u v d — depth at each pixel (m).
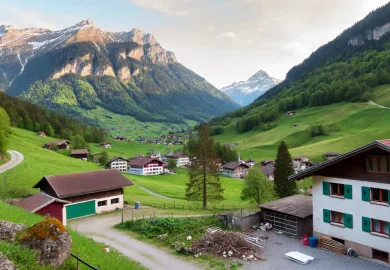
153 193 81.88
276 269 29.03
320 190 35.88
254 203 63.66
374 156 31.06
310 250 34.00
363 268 29.16
